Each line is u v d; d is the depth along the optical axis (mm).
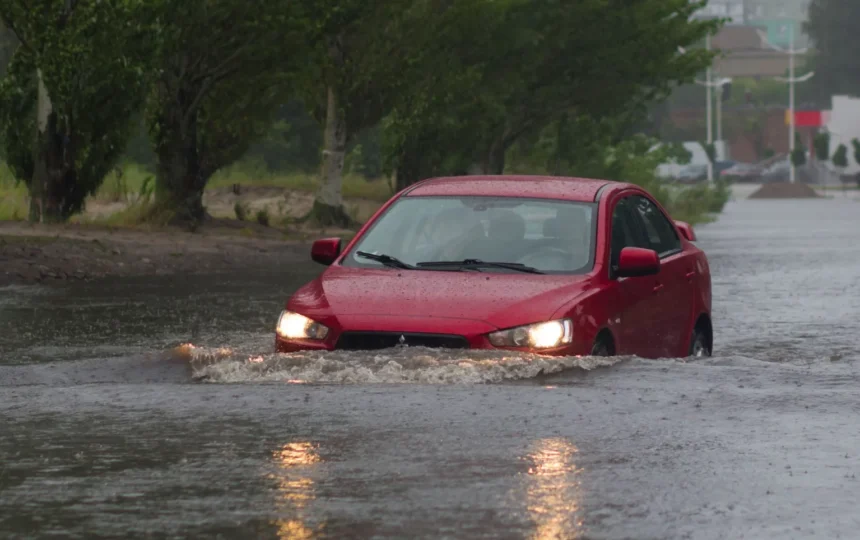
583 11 100500
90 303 38281
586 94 107562
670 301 25312
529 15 97688
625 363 21375
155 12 65500
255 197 105750
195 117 72938
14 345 29156
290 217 85625
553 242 23531
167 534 11867
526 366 20172
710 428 16641
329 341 21578
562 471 14258
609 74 105875
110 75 65250
